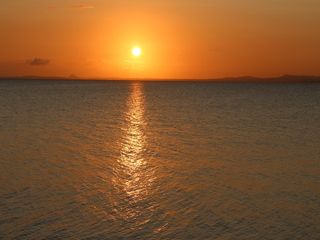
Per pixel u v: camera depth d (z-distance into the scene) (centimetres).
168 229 1841
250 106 9050
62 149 3638
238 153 3556
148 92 17438
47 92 14900
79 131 4797
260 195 2336
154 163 3120
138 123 5722
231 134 4703
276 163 3177
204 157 3369
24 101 9750
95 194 2316
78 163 3080
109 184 2517
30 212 2025
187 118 6438
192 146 3881
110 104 9319
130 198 2252
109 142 4038
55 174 2739
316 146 3941
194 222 1925
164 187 2469
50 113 6931
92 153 3475
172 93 16438
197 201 2214
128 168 2942
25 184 2497
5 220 1920
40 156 3325
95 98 11650
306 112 7569
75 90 17425
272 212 2059
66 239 1725
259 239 1748
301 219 1967
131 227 1859
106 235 1773
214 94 15425
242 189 2448
